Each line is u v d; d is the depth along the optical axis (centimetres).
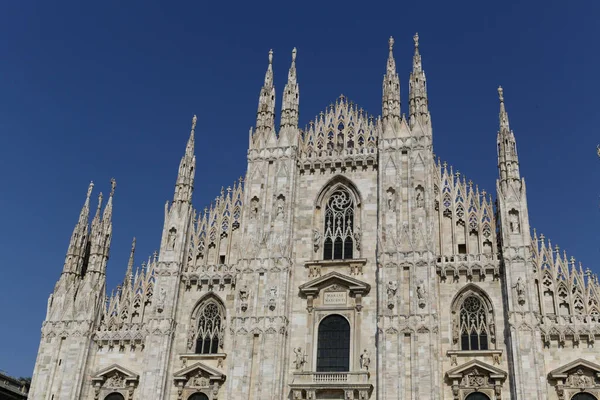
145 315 6147
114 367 5922
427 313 5466
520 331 5266
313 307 5875
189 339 5981
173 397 5766
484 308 5575
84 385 5916
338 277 5862
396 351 5397
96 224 6588
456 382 5297
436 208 6038
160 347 5850
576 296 5434
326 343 5762
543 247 5666
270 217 6206
